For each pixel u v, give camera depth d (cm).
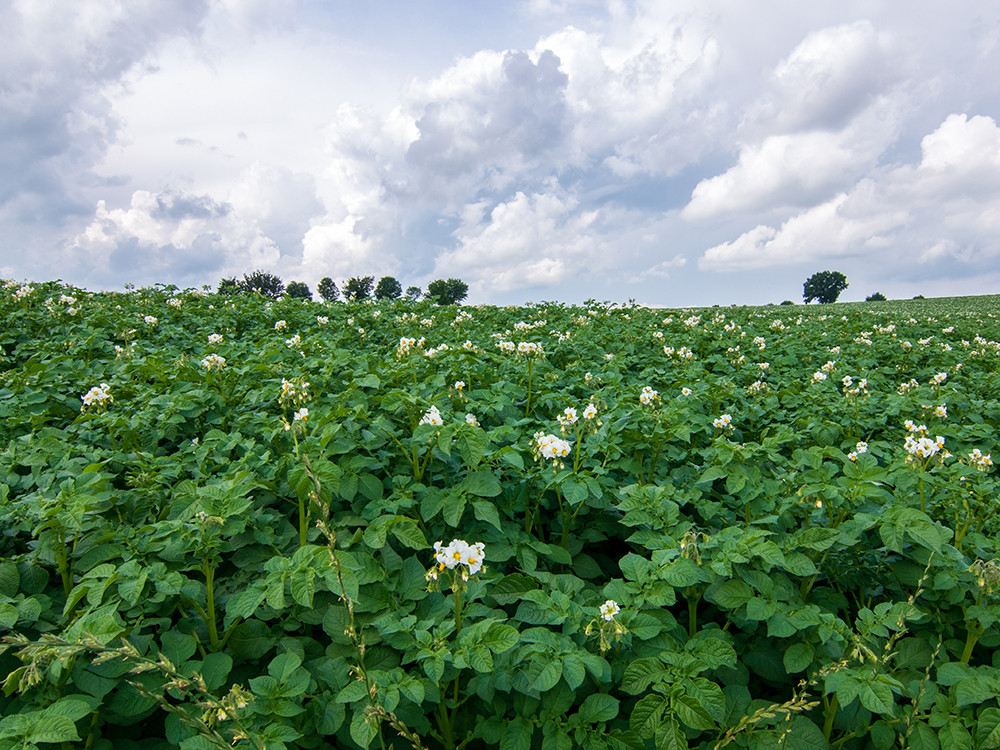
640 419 534
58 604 316
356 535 343
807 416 731
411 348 724
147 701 262
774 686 345
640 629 298
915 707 292
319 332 1124
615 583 332
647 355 1086
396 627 293
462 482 391
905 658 331
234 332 1130
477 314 1553
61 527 321
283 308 1378
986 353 1241
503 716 296
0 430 523
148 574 296
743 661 342
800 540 358
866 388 820
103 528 350
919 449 456
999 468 628
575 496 388
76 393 651
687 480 511
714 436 594
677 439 579
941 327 1770
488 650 272
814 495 397
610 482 444
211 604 309
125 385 634
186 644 283
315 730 274
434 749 297
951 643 340
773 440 464
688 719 259
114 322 1017
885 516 354
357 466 407
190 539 316
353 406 511
